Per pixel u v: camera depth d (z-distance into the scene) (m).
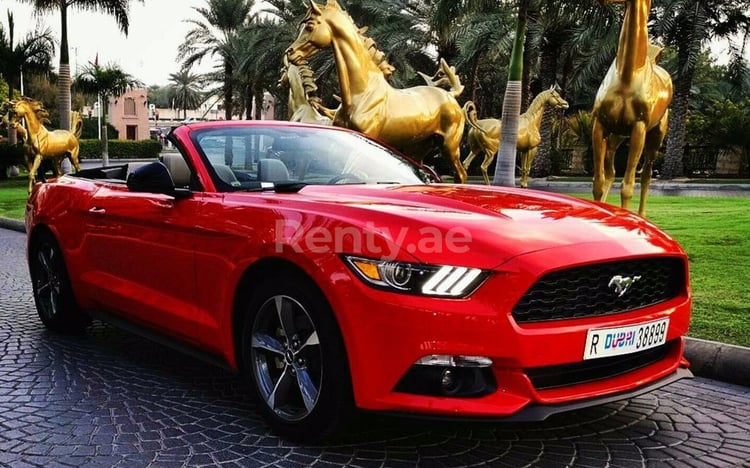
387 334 2.73
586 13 11.85
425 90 11.03
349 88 9.66
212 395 3.86
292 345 3.15
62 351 4.75
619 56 7.43
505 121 12.91
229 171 3.92
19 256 9.41
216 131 4.16
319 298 2.96
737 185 22.22
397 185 3.99
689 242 8.83
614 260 2.93
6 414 3.55
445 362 2.70
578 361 2.84
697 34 23.56
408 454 3.08
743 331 4.80
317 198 3.35
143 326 4.25
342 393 2.93
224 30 36.47
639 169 31.59
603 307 2.98
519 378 2.73
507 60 30.88
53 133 20.69
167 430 3.34
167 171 3.75
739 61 26.53
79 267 4.70
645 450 3.20
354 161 4.38
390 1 25.48
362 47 9.70
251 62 30.66
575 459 3.07
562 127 40.41
